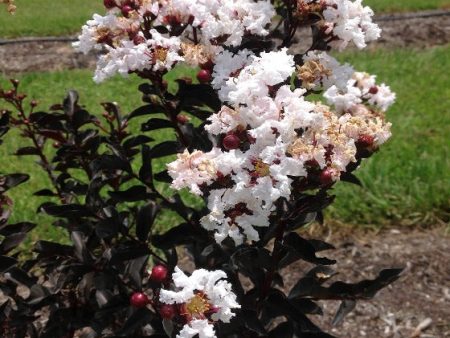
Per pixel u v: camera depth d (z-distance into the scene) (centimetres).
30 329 40
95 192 37
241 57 32
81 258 34
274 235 32
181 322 27
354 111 35
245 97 27
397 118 97
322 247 35
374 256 63
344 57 134
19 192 71
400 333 53
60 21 168
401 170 76
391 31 167
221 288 26
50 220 65
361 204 69
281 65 28
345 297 33
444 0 202
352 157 27
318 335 34
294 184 29
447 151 83
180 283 25
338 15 34
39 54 142
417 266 61
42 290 37
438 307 56
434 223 69
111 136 41
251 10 33
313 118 27
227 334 32
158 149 35
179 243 35
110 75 32
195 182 27
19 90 112
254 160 27
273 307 33
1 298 53
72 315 37
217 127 28
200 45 33
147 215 34
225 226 27
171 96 34
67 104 39
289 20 35
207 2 33
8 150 85
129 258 33
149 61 32
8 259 35
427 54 141
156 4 32
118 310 33
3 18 171
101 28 33
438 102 108
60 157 40
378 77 121
